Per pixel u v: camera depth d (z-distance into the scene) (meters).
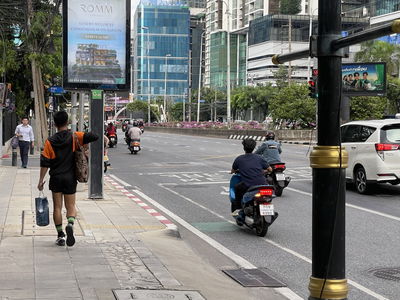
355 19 97.19
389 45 63.34
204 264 8.51
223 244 10.04
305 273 8.08
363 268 8.23
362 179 16.02
